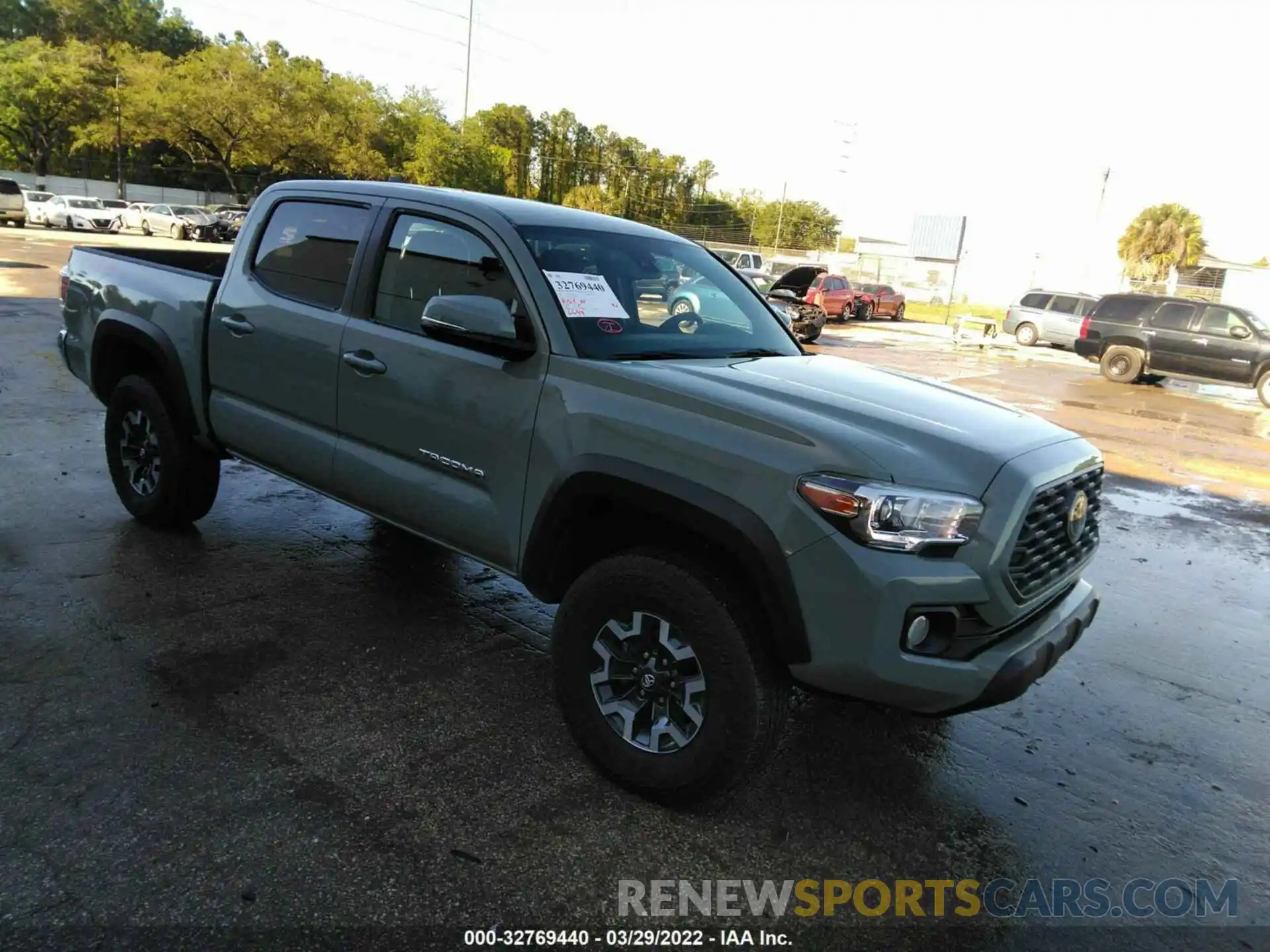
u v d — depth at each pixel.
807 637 2.51
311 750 3.03
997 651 2.56
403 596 4.38
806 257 56.91
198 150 57.22
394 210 3.69
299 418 3.94
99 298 4.93
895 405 2.96
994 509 2.52
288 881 2.40
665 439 2.73
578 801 2.87
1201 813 3.16
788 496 2.50
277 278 4.07
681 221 107.94
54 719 3.06
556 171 99.75
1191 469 9.70
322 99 55.47
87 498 5.38
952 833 2.91
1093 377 18.86
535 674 3.70
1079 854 2.87
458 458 3.29
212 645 3.69
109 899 2.29
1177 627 5.03
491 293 3.29
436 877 2.47
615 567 2.82
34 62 52.16
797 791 3.06
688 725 2.79
